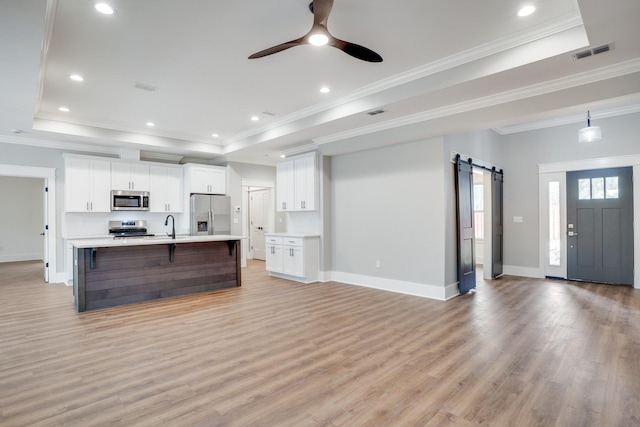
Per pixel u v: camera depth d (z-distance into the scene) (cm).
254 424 195
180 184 721
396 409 209
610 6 216
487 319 383
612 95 335
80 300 415
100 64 342
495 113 387
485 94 367
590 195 583
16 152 570
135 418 200
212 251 536
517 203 661
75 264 435
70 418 200
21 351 296
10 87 343
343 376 252
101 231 641
